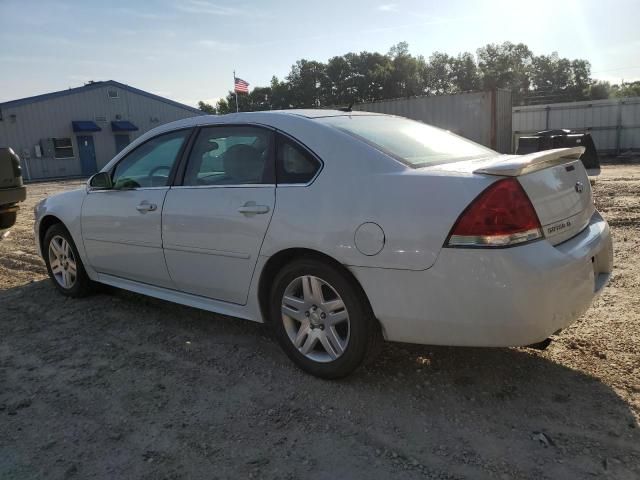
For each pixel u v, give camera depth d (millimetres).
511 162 2740
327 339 3211
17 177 7691
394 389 3158
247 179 3529
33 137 30406
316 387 3227
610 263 3373
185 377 3426
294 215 3186
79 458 2629
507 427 2746
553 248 2750
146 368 3570
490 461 2490
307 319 3289
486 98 17000
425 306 2785
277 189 3332
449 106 17734
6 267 6438
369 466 2498
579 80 98875
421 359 3504
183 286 3990
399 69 78750
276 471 2490
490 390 3107
